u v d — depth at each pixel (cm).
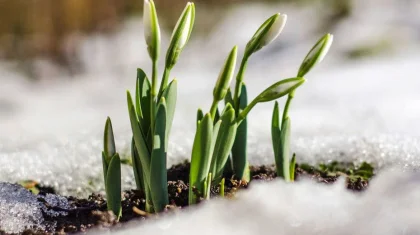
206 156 47
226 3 250
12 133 116
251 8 249
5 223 49
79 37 211
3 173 62
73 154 66
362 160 60
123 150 67
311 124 100
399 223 40
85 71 199
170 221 44
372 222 40
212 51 218
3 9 209
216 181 49
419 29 209
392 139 64
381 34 206
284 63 193
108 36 214
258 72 186
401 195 42
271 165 61
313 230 41
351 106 129
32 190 59
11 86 180
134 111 47
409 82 157
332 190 44
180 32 47
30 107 158
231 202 43
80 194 59
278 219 41
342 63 190
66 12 210
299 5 244
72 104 159
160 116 46
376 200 42
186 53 218
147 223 45
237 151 53
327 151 63
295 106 130
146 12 46
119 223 47
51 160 65
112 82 188
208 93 160
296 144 65
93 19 214
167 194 48
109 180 48
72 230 48
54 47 207
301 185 45
